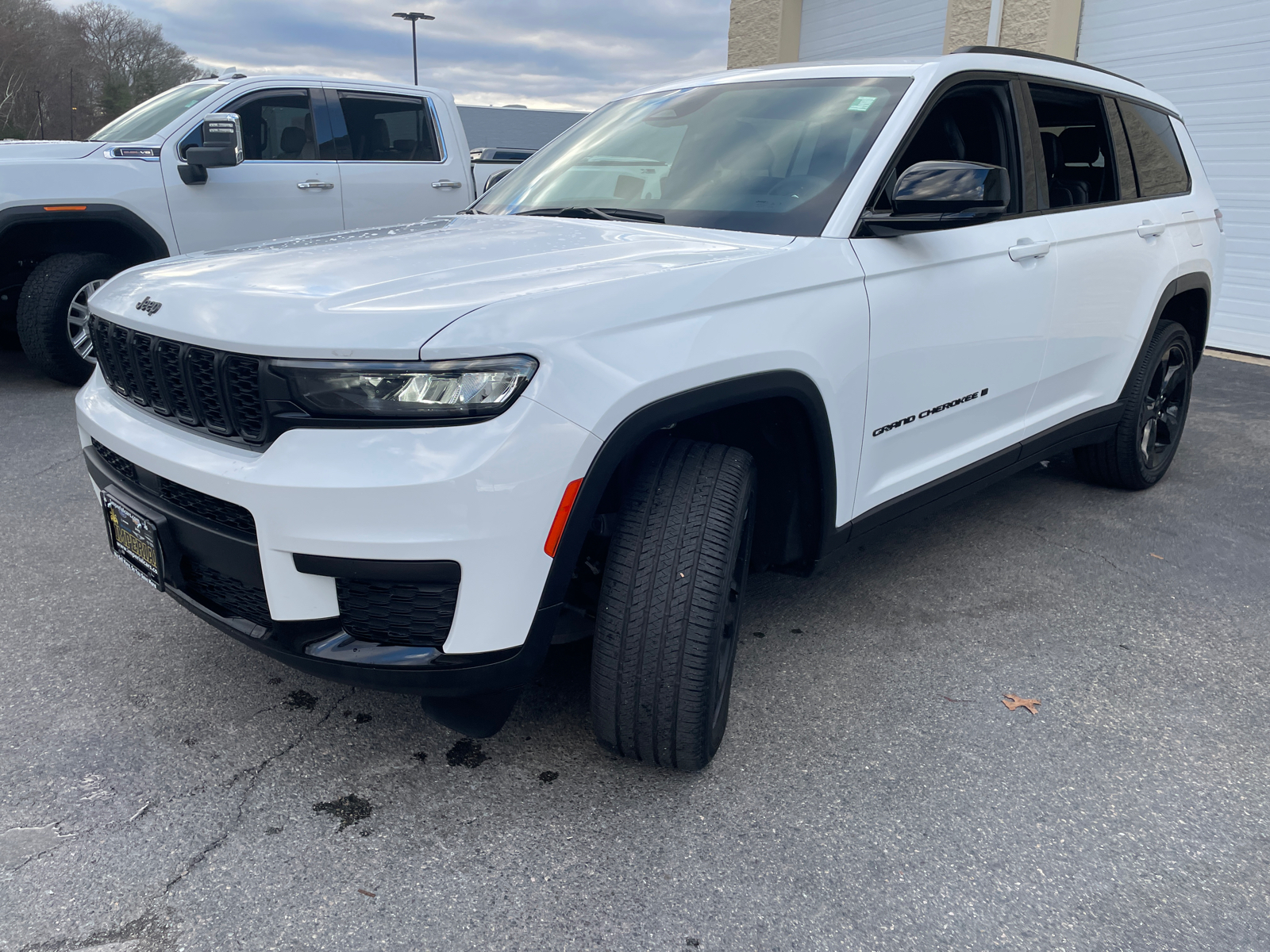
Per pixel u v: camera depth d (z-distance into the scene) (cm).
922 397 262
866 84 276
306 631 181
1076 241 323
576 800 205
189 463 185
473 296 179
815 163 256
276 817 197
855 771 218
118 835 190
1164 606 310
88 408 227
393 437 169
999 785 214
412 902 175
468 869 184
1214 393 649
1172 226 392
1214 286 430
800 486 234
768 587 320
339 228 674
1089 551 355
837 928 171
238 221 620
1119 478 413
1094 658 274
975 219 251
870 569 336
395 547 168
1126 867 188
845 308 228
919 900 178
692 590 192
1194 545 363
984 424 299
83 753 217
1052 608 307
